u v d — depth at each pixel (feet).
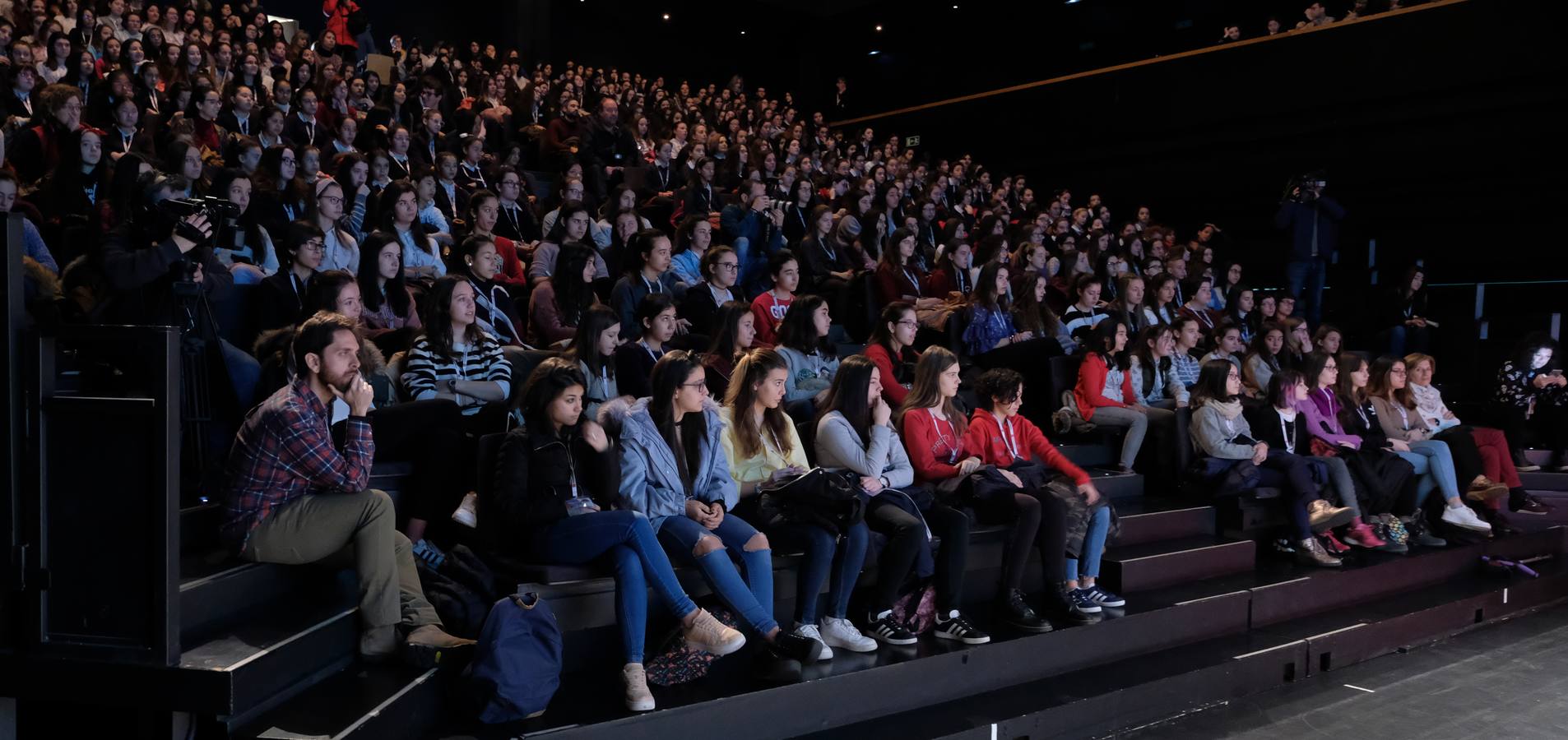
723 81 63.72
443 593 10.50
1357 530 18.58
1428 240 34.73
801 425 14.73
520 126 37.58
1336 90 36.27
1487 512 20.88
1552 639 17.16
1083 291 24.21
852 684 11.19
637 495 11.48
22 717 8.64
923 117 51.29
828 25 62.49
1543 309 32.53
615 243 21.76
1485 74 32.76
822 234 27.04
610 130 35.01
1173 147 41.50
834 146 48.19
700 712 10.04
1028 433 15.47
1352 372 21.30
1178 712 13.14
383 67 39.45
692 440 12.22
